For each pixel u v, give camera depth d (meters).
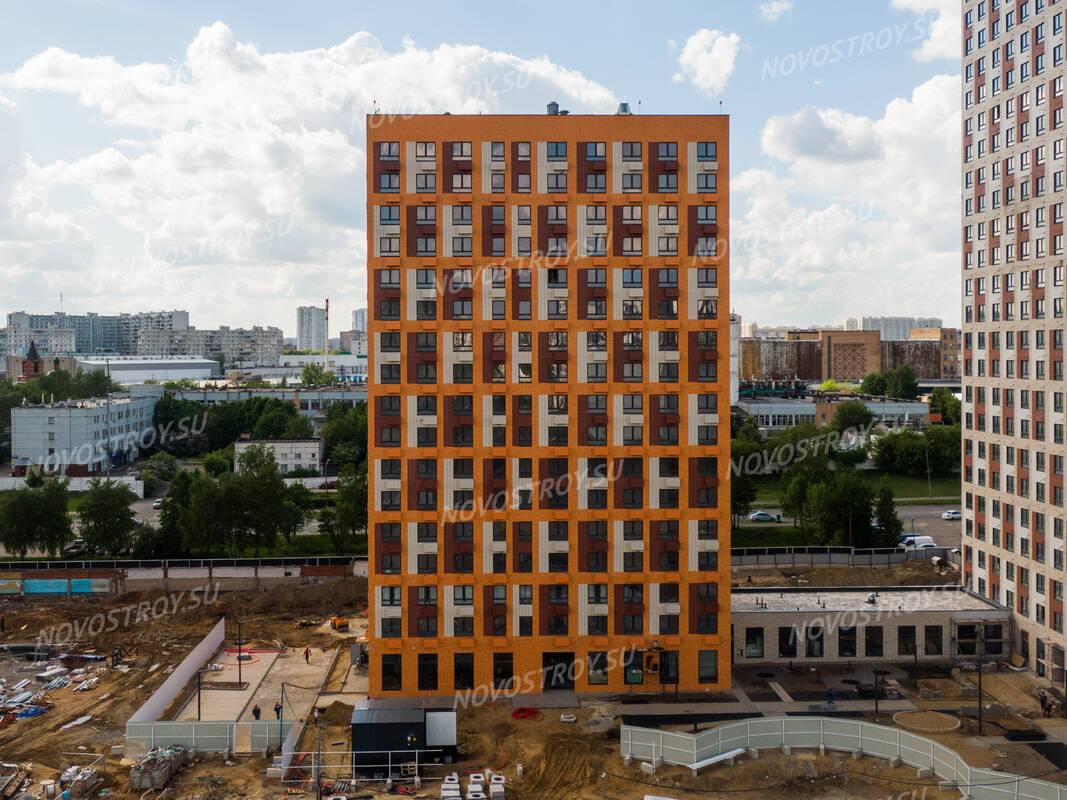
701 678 86.38
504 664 85.50
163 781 66.94
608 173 85.06
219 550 144.00
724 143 85.38
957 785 64.88
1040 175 88.94
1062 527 85.75
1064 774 67.88
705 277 85.56
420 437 84.88
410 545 84.81
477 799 63.50
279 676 92.94
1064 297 85.44
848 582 124.25
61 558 140.25
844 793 65.00
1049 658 87.56
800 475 153.75
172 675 85.12
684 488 85.69
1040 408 89.50
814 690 86.00
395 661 85.12
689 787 66.44
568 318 85.31
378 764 70.06
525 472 85.19
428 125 84.38
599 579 85.56
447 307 84.75
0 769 69.69
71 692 88.62
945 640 93.88
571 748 73.25
